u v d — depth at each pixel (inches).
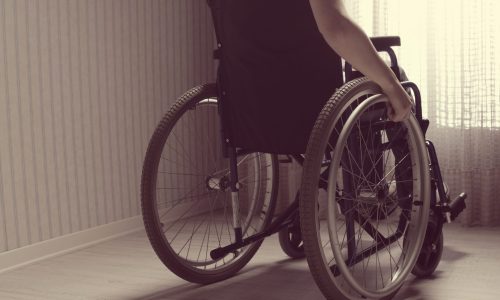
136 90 114.6
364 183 70.8
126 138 112.7
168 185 122.2
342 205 71.3
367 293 65.3
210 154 133.0
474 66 108.4
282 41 66.3
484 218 109.1
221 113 75.5
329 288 61.7
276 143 71.4
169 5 121.7
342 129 61.9
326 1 59.1
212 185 78.3
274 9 65.3
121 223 111.4
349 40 59.2
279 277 82.0
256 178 87.0
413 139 70.9
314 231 60.2
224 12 69.7
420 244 72.6
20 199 93.0
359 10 114.8
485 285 76.4
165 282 81.9
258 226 86.6
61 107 99.5
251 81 70.3
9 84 90.7
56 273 87.7
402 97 64.6
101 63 106.9
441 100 111.5
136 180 115.3
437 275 81.0
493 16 107.5
